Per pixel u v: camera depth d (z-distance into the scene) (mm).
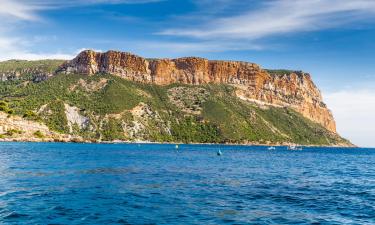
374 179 60969
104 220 26391
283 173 69312
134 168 68625
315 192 43375
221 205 33219
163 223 26094
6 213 27562
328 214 30781
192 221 26906
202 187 44844
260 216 29234
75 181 45969
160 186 44438
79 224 25156
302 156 161875
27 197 33938
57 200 32875
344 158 152625
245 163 97875
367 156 185500
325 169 83562
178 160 100750
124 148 180000
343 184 52625
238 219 27969
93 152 124938
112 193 37688
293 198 38312
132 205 31828
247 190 43375
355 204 35625
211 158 118375
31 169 58906
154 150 171250
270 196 39250
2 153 97938
